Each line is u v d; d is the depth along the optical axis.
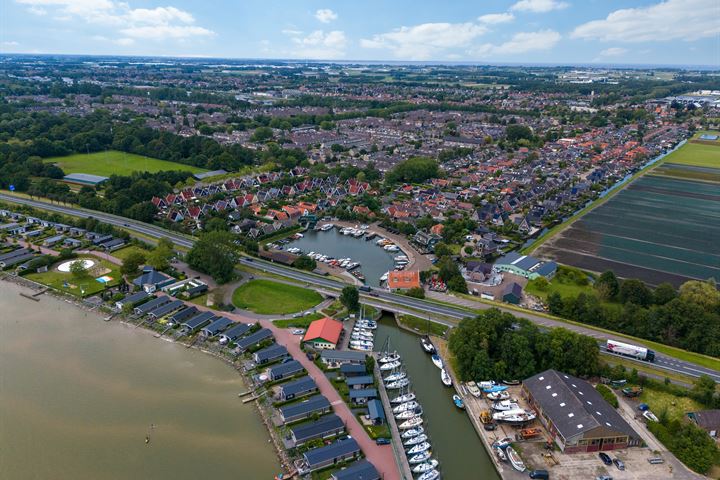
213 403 117.06
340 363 131.12
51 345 138.38
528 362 126.19
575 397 109.94
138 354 135.50
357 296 160.88
